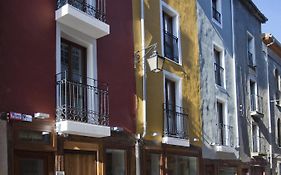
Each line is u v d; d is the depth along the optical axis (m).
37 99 9.47
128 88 12.48
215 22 18.78
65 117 9.86
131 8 13.09
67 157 10.34
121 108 12.09
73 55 10.94
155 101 13.65
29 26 9.55
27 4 9.58
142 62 13.16
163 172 13.64
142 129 12.83
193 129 15.77
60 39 10.38
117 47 12.27
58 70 10.09
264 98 23.98
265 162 23.12
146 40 13.54
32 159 9.27
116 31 12.31
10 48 9.06
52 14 10.18
